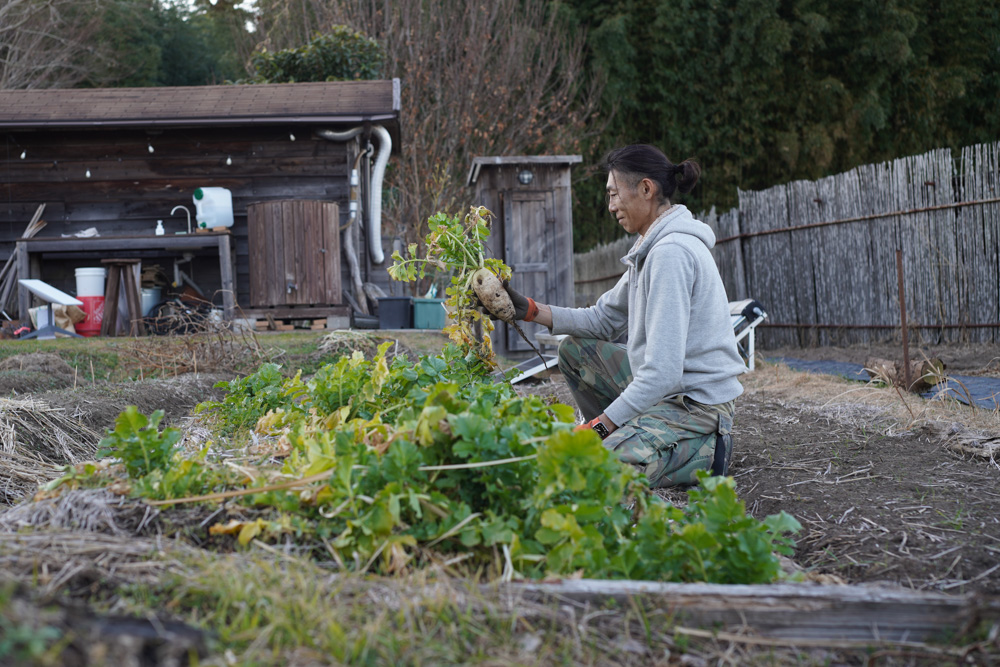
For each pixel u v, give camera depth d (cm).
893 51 1848
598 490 185
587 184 2070
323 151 1006
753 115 1922
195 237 872
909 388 500
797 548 242
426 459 195
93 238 862
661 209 317
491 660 141
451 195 1809
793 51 1925
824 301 1042
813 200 1053
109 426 404
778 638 158
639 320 308
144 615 139
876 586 177
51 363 546
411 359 630
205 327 691
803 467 334
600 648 149
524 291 973
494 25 2100
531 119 1989
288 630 140
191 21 2677
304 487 196
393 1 2006
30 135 984
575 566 179
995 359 736
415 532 184
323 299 889
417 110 1916
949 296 884
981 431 367
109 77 2170
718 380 302
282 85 1082
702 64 1952
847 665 151
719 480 188
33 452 332
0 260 984
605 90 1992
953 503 269
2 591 124
